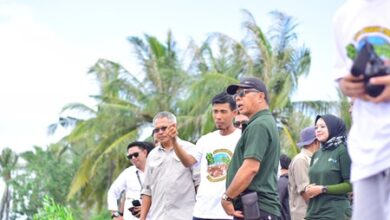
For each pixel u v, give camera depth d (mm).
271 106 36250
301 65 36500
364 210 3619
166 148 9117
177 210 8898
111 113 39031
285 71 36812
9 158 66938
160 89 39250
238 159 6855
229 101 8273
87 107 42156
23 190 62969
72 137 40125
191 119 35688
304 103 35719
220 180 8250
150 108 38781
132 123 39344
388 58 3475
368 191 3609
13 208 64062
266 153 6719
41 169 62750
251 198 6562
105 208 39656
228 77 35438
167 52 40438
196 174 8914
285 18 37031
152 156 9219
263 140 6645
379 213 3592
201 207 8305
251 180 6656
